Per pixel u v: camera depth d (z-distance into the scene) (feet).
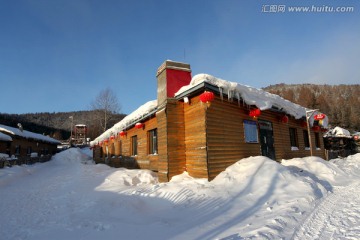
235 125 29.09
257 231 12.29
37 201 24.07
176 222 15.37
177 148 28.40
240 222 14.44
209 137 25.61
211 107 26.53
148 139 38.14
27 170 50.88
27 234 14.57
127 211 17.79
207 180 24.30
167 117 28.45
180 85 30.42
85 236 13.58
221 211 16.81
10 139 75.97
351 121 144.97
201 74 25.16
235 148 28.22
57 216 18.16
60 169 55.93
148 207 19.08
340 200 19.19
